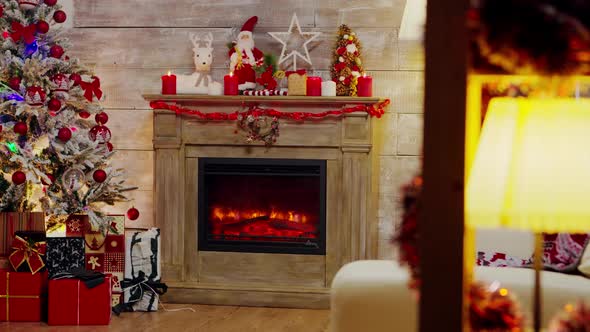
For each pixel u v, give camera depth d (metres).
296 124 4.83
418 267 1.21
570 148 1.31
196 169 4.95
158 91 5.31
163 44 5.30
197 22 5.25
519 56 1.12
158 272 4.63
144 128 5.33
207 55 5.09
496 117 1.38
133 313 4.55
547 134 1.33
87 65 4.99
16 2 4.61
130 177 5.34
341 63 4.87
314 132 4.82
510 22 1.09
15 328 4.11
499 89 1.43
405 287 2.18
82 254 4.46
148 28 5.31
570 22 1.08
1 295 4.29
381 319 2.20
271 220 4.95
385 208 5.11
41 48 4.66
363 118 4.74
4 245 4.41
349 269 2.34
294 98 4.75
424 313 1.08
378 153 5.09
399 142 5.09
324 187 4.84
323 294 4.77
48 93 4.56
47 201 4.57
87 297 4.20
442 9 1.08
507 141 1.35
